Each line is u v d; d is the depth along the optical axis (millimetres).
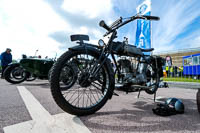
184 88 4340
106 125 1173
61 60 1418
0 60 6996
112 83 1735
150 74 2590
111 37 1874
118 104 1999
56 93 1315
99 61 1727
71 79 3020
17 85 4312
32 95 2529
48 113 1464
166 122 1269
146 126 1167
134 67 2320
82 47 1605
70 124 1177
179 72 11555
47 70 4531
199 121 1308
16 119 1269
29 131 1026
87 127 1122
